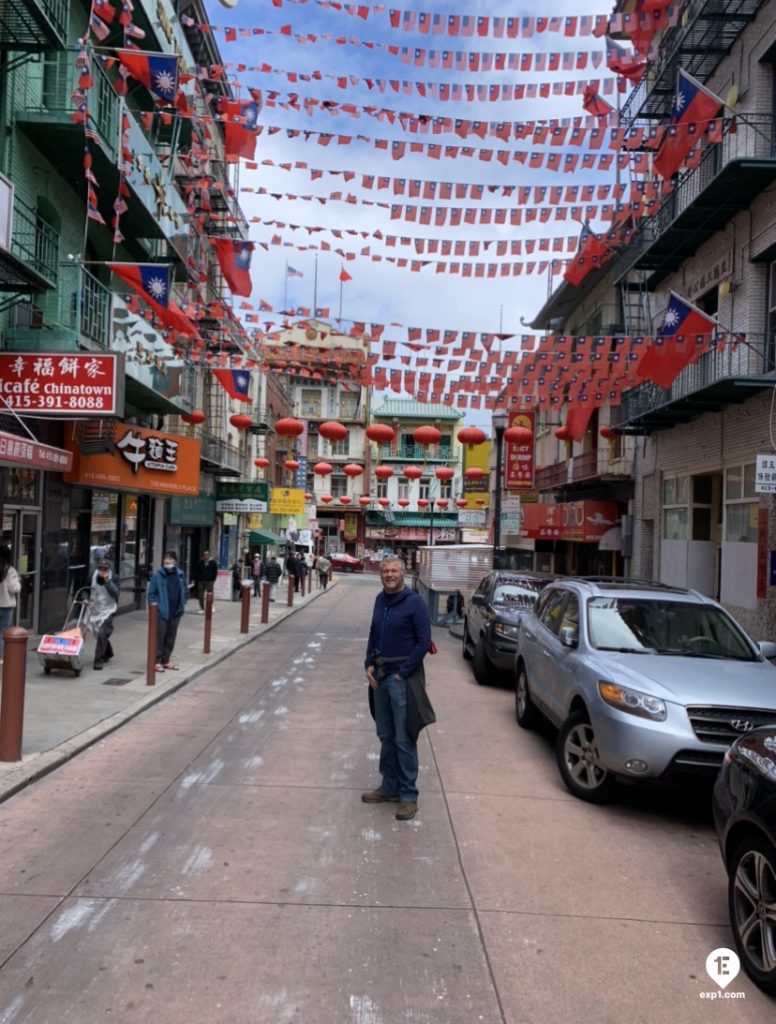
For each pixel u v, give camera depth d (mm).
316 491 58969
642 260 17406
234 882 4539
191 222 17266
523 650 9031
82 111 11109
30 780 6238
